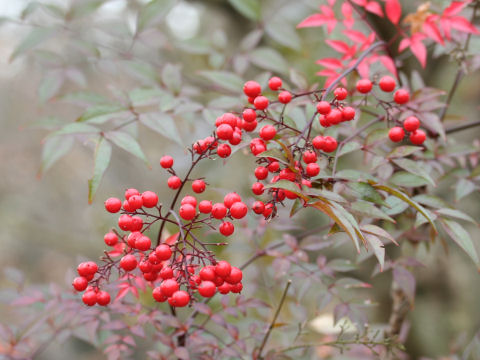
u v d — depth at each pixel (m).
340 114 0.44
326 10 0.52
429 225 0.51
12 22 0.54
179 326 0.50
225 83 0.53
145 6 0.54
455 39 0.54
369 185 0.44
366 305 0.51
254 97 0.46
